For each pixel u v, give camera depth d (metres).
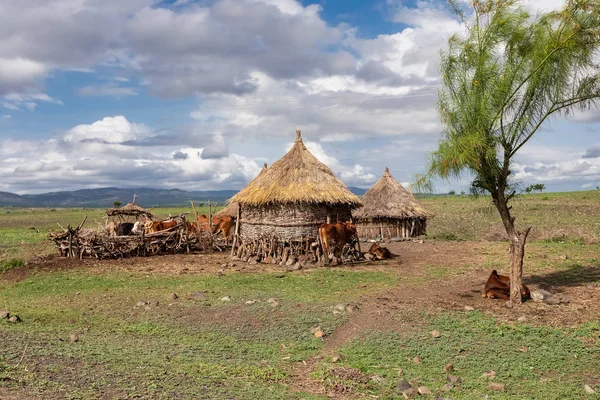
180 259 21.33
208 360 8.12
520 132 12.20
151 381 6.50
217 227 25.34
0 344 7.49
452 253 21.58
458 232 29.97
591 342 9.37
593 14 11.58
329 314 11.37
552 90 12.07
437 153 12.51
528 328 10.12
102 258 21.39
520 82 12.13
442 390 7.21
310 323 10.74
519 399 6.89
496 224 33.28
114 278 16.61
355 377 7.62
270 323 10.78
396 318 10.93
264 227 20.53
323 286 14.72
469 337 9.69
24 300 13.70
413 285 14.79
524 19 12.10
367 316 11.19
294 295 13.42
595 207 44.75
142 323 10.82
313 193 19.70
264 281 15.62
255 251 20.48
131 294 14.04
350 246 20.36
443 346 9.18
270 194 19.98
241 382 7.09
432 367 8.30
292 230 19.91
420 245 24.75
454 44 12.71
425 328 10.27
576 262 18.09
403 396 6.98
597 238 24.30
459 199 72.75
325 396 6.92
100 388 5.98
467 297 13.09
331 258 19.34
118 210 26.12
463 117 12.35
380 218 27.17
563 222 33.19
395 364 8.38
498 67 12.22
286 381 7.48
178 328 10.45
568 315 11.05
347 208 21.39
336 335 10.05
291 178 20.39
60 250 22.03
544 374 8.04
